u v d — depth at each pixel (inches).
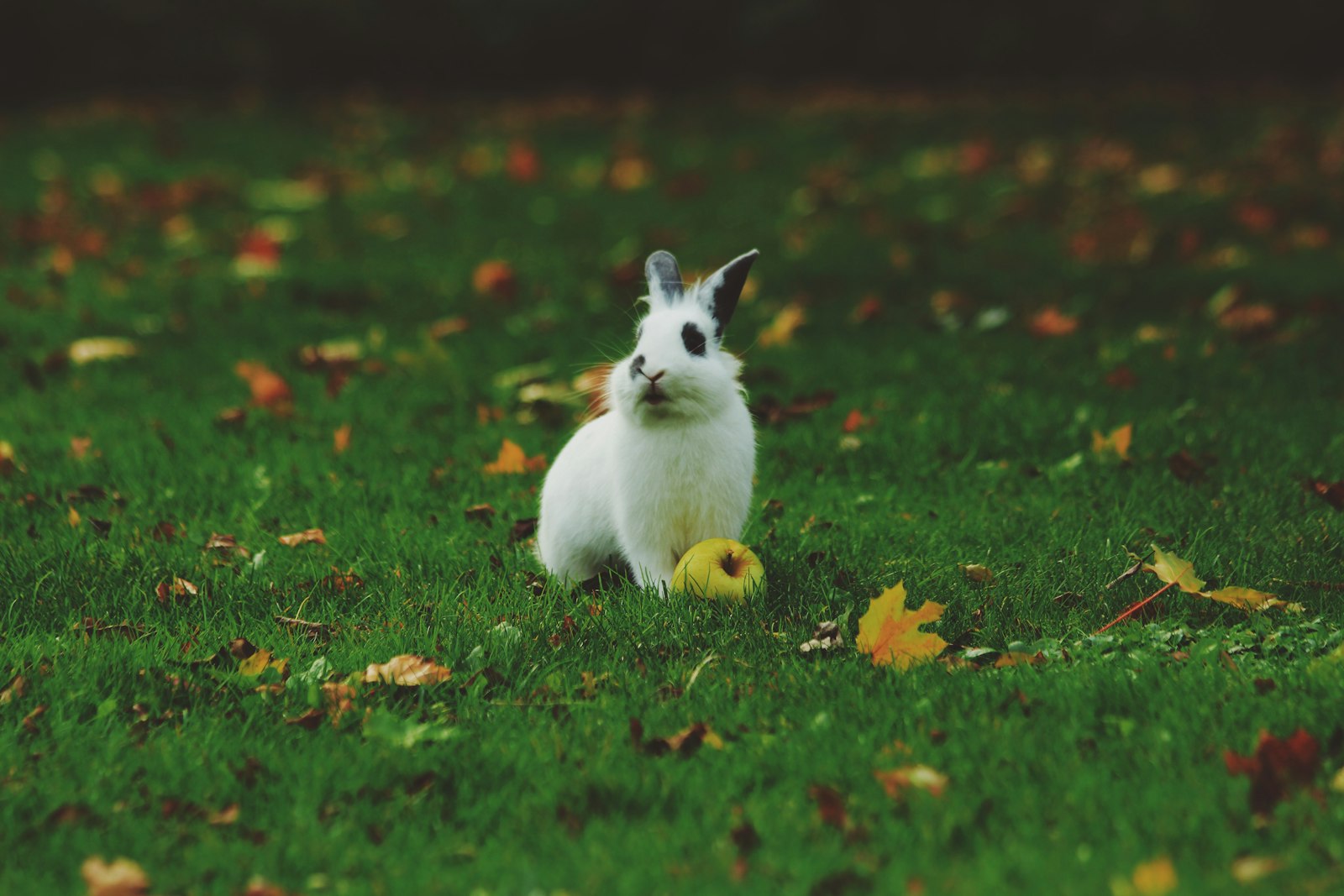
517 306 631.2
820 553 326.0
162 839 198.1
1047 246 728.3
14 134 1096.2
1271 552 317.1
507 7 1478.8
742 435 296.5
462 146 1074.7
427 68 1498.5
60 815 203.6
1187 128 1063.0
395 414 473.1
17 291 621.0
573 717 240.5
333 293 643.5
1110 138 1038.4
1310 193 822.5
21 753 223.0
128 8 1418.6
